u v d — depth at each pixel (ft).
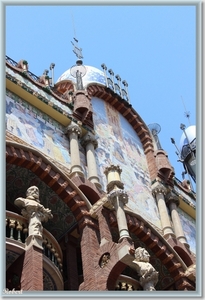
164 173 103.50
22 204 66.08
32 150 74.95
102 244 71.05
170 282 83.51
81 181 80.94
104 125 100.73
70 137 87.25
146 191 98.17
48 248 68.80
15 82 83.10
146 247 83.20
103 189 85.51
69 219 76.54
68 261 74.23
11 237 62.90
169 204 100.12
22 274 60.85
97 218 74.95
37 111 85.25
